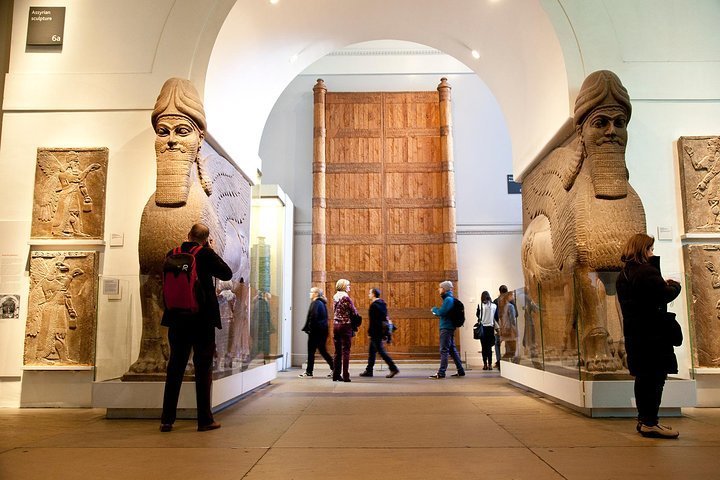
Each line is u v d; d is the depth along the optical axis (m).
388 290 12.60
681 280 5.50
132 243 6.25
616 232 5.50
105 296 5.40
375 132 12.99
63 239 6.25
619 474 3.21
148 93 6.39
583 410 5.30
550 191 6.69
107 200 6.31
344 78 13.17
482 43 8.11
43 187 6.32
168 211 5.49
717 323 6.03
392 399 6.54
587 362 5.17
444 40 8.68
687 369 5.45
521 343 7.43
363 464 3.46
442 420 5.06
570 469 3.33
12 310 6.24
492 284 12.80
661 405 5.19
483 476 3.18
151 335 5.43
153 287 5.47
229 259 6.52
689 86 6.41
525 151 7.74
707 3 6.56
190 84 5.74
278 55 8.11
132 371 5.33
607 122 5.60
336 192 12.86
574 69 6.31
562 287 5.58
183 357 4.61
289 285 12.28
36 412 5.76
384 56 13.22
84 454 3.77
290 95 13.24
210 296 4.62
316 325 9.70
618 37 6.43
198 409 4.61
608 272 5.30
